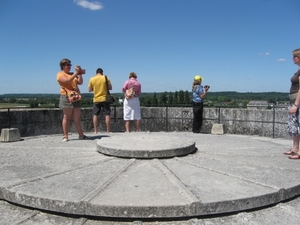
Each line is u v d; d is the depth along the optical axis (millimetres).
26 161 5070
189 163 4836
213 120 10141
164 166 4590
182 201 3303
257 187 3775
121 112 10719
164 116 10789
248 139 7551
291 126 5418
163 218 3242
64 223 3229
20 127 8898
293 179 4117
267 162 5059
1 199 3799
